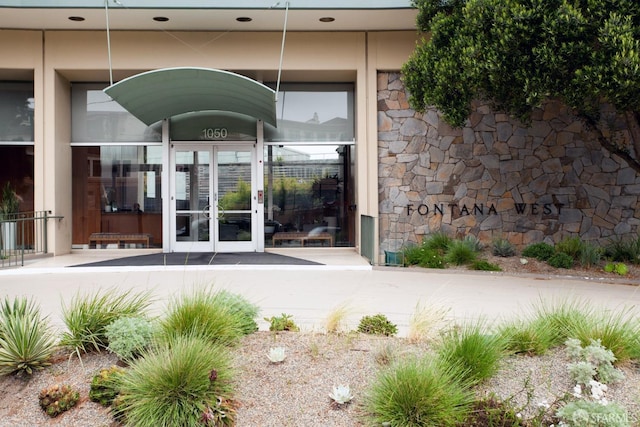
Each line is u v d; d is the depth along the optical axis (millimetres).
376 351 4312
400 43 12523
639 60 7707
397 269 10609
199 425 3346
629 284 9359
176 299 5273
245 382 3842
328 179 13375
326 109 13398
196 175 13172
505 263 10883
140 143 13164
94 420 3521
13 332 4074
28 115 12891
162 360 3592
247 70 12508
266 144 13297
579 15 8039
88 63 12172
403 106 12648
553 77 8656
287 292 8148
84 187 13164
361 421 3426
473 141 12594
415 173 12602
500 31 8625
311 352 4309
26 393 3865
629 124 10609
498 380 3838
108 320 4352
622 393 3717
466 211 12562
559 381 3826
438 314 4957
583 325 4504
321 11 11234
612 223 12406
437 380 3469
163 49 12297
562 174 12531
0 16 11273
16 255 11141
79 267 10367
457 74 9438
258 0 11031
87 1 10805
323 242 13359
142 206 13242
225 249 13148
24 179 12914
